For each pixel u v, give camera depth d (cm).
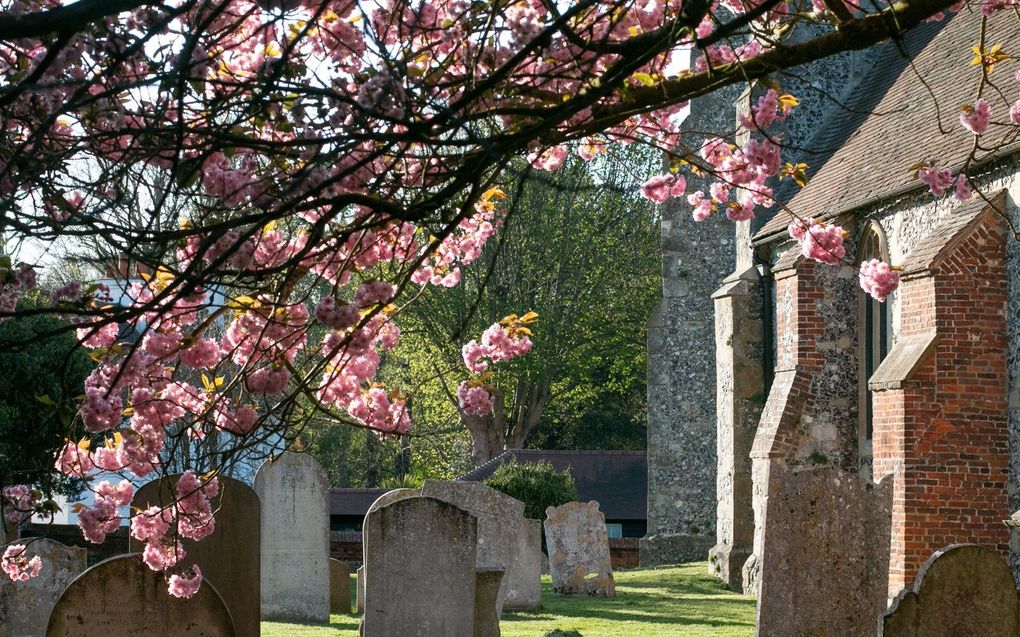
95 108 499
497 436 4325
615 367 4497
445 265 789
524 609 1717
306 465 1580
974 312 1526
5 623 1255
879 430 1584
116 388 652
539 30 537
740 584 2277
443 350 3909
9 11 534
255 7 539
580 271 4153
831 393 1961
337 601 1716
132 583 906
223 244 540
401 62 514
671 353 2964
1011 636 926
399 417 720
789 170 719
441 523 1120
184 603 910
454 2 626
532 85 584
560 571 1973
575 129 552
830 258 850
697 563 2734
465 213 514
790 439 1956
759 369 2367
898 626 918
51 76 498
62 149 512
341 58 591
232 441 783
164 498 1155
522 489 2919
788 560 1024
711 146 773
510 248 3934
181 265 635
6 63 536
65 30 419
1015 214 1495
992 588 927
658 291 4597
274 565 1566
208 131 465
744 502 2341
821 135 2373
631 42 546
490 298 3944
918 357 1520
